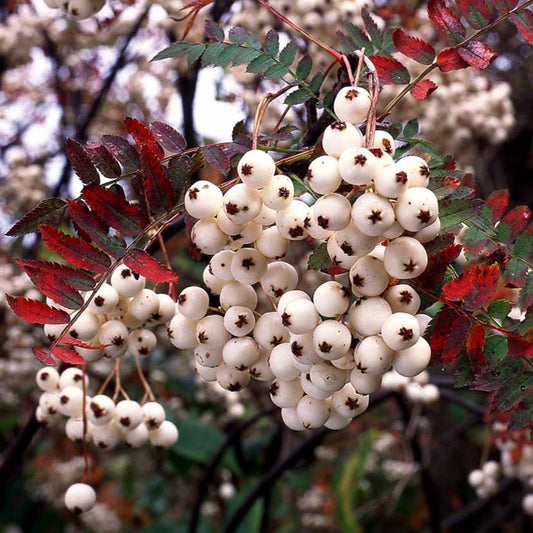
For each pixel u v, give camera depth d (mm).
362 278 184
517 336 203
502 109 660
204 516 854
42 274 207
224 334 213
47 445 890
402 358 188
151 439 286
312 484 917
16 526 903
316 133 274
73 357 208
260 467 717
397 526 893
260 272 204
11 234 214
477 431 919
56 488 901
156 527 811
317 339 186
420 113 640
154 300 233
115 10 539
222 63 255
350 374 197
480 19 236
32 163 957
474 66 234
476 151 841
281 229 195
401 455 913
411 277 182
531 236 243
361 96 196
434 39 574
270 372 216
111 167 218
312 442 546
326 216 176
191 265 777
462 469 980
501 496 772
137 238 212
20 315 208
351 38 265
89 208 217
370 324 185
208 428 677
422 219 173
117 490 1019
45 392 298
